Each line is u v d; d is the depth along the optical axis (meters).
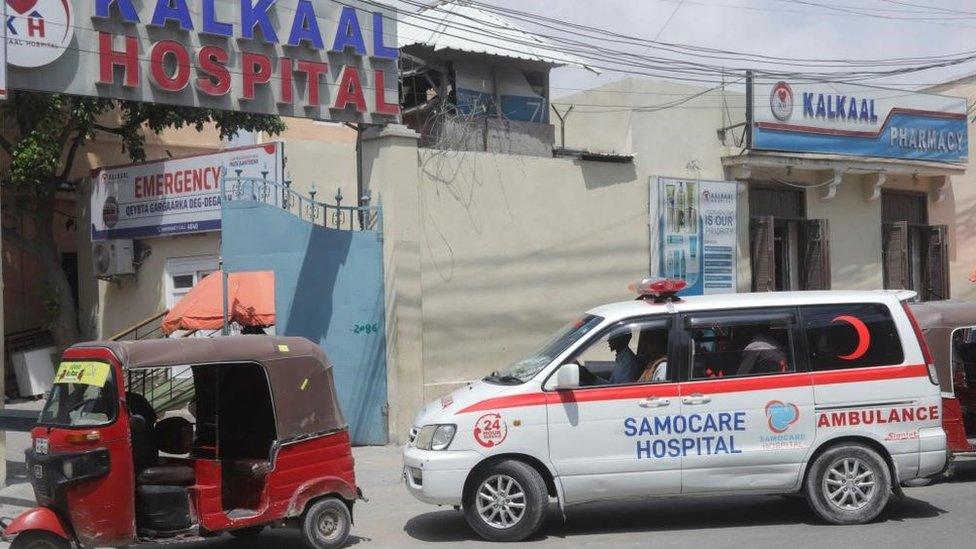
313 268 14.29
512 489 8.40
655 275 17.31
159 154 21.30
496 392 8.50
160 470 7.86
